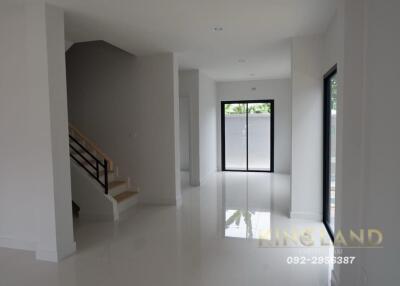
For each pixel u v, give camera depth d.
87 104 5.70
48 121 3.12
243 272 2.96
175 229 4.20
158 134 5.40
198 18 3.50
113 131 5.61
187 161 9.21
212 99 8.36
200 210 5.09
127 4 3.08
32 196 3.29
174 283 2.78
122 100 5.52
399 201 1.72
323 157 4.28
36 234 3.36
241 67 6.56
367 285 2.29
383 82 1.96
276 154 8.59
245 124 8.86
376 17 2.09
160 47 4.80
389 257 1.87
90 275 2.94
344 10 2.38
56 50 3.19
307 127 4.31
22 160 3.30
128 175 5.60
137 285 2.75
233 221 4.49
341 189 2.46
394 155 1.79
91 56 5.61
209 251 3.46
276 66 6.44
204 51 5.09
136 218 4.70
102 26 3.74
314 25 3.79
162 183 5.45
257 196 6.00
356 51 2.35
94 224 4.45
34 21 3.08
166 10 3.24
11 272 3.00
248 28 3.87
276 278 2.84
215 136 8.79
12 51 3.27
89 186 4.70
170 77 5.24
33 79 3.14
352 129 2.39
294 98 4.33
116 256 3.36
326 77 4.01
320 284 2.72
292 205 4.49
